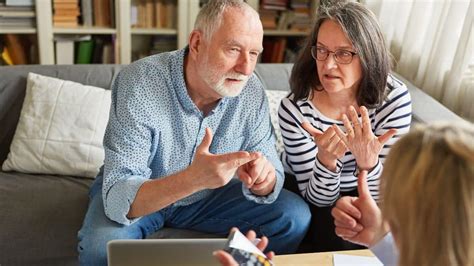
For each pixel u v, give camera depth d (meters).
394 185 0.69
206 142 1.31
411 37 2.30
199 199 1.66
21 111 2.00
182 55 1.52
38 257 1.63
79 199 1.81
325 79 1.50
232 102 1.60
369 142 1.37
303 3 3.14
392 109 1.58
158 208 1.38
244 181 1.43
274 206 1.60
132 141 1.46
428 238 0.66
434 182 0.66
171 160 1.59
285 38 3.21
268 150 1.64
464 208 0.64
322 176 1.52
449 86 2.03
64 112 1.96
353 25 1.44
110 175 1.43
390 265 1.13
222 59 1.42
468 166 0.65
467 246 0.64
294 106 1.63
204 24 1.44
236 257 0.95
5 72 2.07
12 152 1.94
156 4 3.00
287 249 1.62
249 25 1.42
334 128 1.41
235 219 1.64
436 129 0.71
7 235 1.64
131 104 1.48
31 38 2.92
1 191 1.81
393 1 2.45
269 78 2.21
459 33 2.03
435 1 2.13
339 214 1.18
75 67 2.14
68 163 1.92
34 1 2.79
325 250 1.69
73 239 1.65
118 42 2.96
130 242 1.07
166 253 1.07
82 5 2.90
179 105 1.53
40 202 1.77
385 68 1.50
